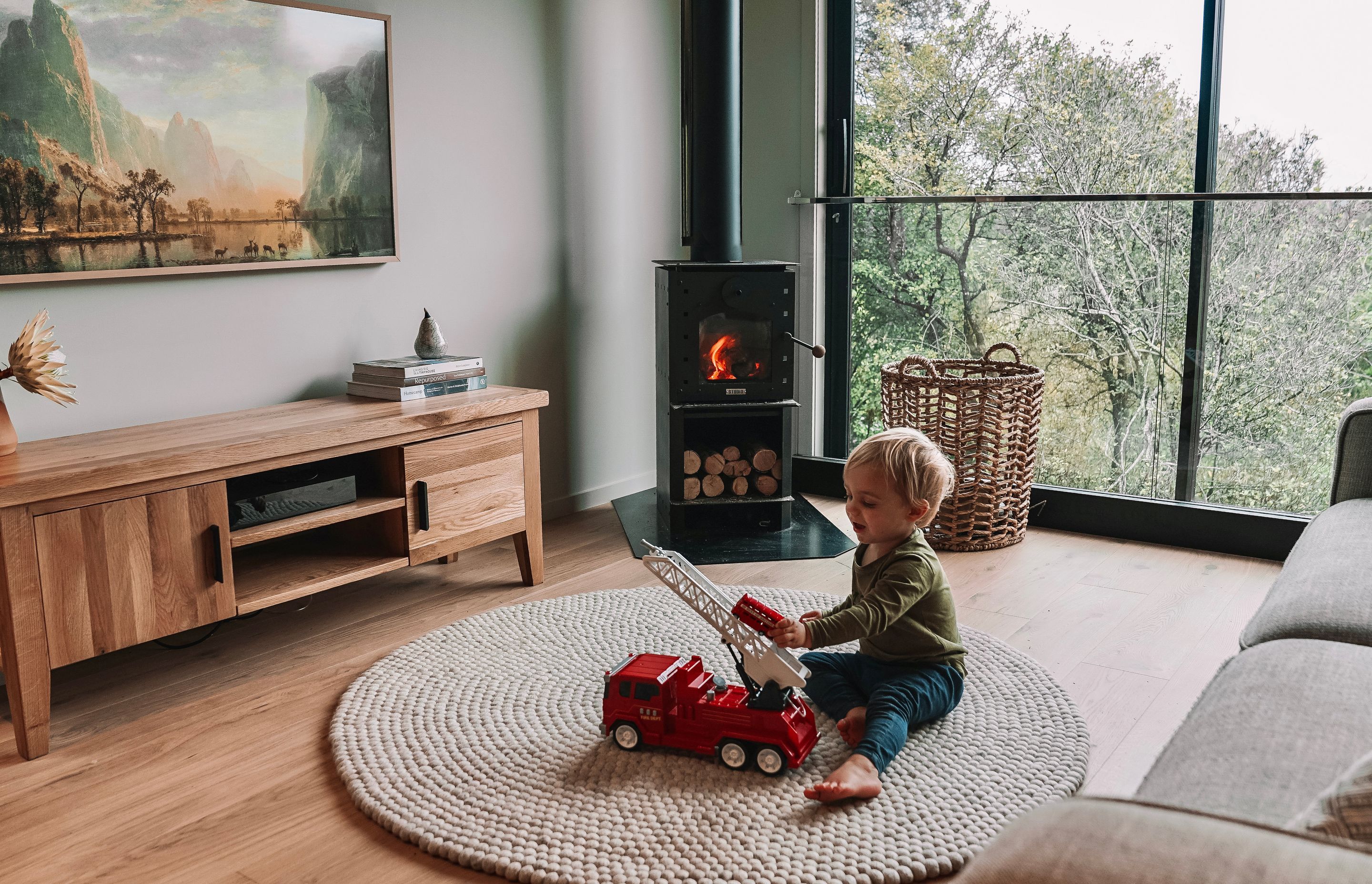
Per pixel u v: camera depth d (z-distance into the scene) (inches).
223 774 76.0
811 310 155.1
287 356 112.5
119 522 81.4
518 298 137.3
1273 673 54.9
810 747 74.4
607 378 152.3
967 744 76.8
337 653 98.3
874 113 148.1
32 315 92.4
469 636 99.6
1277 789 43.2
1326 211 117.5
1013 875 26.8
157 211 99.5
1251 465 126.3
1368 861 25.4
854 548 128.4
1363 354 117.8
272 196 108.4
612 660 94.0
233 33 103.4
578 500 149.2
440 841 65.8
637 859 63.6
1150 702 85.2
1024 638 99.0
